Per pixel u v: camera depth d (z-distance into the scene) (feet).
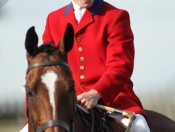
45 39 39.86
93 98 34.86
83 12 38.73
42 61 31.17
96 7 38.58
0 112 124.98
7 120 124.26
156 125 40.32
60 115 29.71
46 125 29.55
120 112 35.70
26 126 35.94
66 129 29.94
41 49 32.07
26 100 31.94
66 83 30.19
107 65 36.96
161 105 123.24
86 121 33.96
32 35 31.78
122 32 38.01
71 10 39.09
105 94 35.35
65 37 32.27
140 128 35.94
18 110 125.39
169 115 122.31
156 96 123.95
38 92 29.96
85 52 37.58
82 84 37.19
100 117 35.40
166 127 40.93
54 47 32.30
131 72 37.19
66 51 32.32
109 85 35.58
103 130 34.55
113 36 37.81
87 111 34.47
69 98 30.27
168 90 123.65
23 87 32.27
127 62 36.99
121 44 37.52
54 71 30.63
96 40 37.65
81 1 38.29
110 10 38.58
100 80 35.78
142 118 36.60
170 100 123.03
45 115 29.68
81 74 37.32
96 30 37.99
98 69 37.32
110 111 35.40
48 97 29.78
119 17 38.24
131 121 35.35
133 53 38.19
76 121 33.27
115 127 35.55
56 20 39.65
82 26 37.96
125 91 38.37
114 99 37.27
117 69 36.32
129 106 37.37
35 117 30.22
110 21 38.04
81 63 37.45
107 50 37.58
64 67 31.07
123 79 36.27
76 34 37.93
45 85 30.01
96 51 37.52
